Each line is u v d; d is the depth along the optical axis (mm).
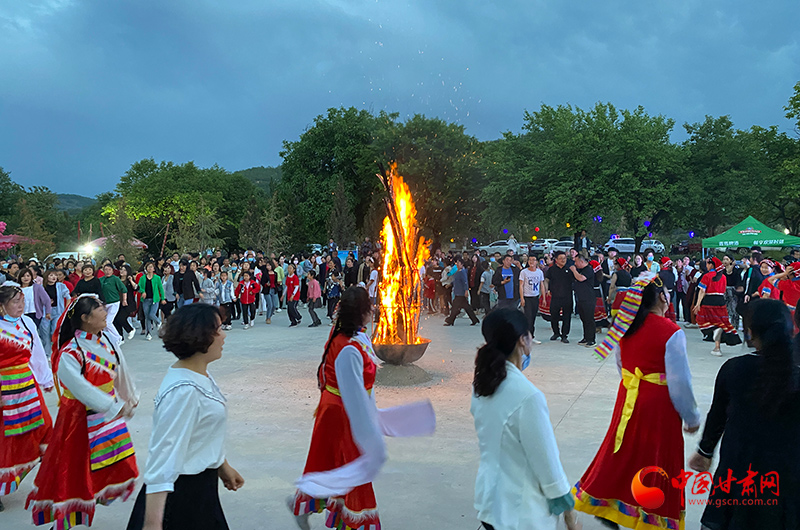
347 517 3312
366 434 3279
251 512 4211
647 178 29547
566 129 31766
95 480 3748
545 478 2320
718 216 32469
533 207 32938
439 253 19547
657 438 3420
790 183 34000
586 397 7289
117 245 24719
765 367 2551
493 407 2436
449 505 4281
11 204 55844
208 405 2518
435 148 40812
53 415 6816
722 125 31281
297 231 40312
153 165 62000
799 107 34062
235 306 16703
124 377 4012
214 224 40875
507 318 2502
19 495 4680
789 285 9211
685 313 14203
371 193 44875
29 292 10586
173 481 2352
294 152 49000
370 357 3531
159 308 13781
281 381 8375
